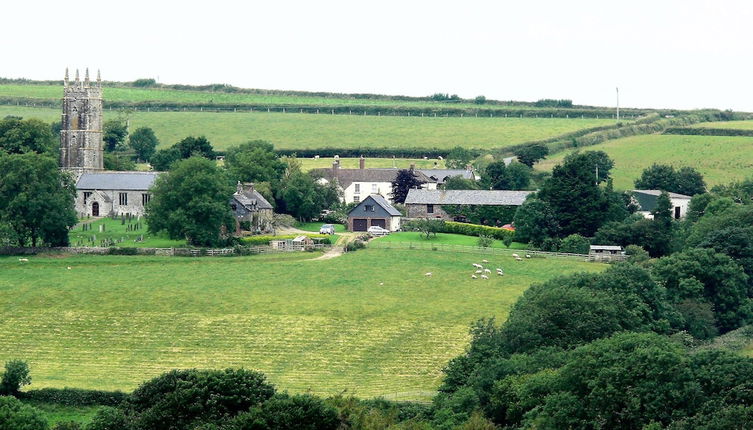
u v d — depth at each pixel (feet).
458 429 475.72
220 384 506.89
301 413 476.54
